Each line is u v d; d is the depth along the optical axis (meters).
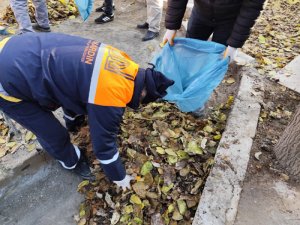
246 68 3.22
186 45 2.37
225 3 2.18
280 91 3.06
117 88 1.61
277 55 3.71
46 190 2.43
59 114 2.77
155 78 1.75
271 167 2.38
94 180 2.43
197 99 2.24
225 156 2.35
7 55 1.70
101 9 4.44
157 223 2.17
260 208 2.13
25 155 2.41
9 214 2.30
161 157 2.52
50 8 4.33
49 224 2.25
